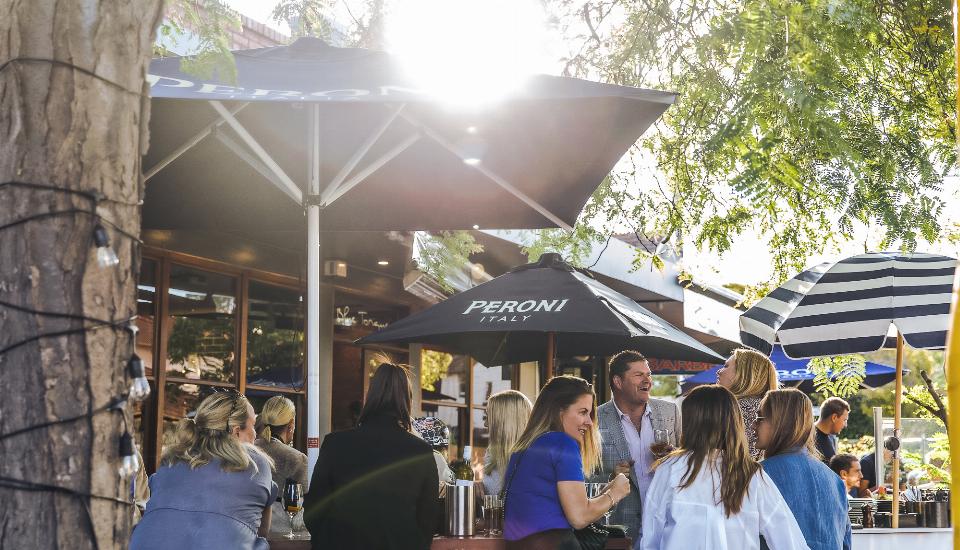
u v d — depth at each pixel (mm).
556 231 8922
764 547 4641
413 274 10219
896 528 7230
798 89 5906
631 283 12617
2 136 2195
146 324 8633
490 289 6723
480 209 6871
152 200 6645
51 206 2189
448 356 13711
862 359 10648
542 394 4879
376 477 4617
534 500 4652
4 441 2145
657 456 5246
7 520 2127
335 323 11242
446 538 5039
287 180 5492
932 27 7008
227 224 6910
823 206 7445
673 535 4531
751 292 9773
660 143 8289
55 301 2182
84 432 2193
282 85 4984
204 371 9266
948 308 6730
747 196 6344
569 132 5594
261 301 10047
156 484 4672
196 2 3848
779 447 4934
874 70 6871
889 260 7188
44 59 2209
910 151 6582
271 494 4812
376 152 6344
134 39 2336
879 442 11117
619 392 6023
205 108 5410
